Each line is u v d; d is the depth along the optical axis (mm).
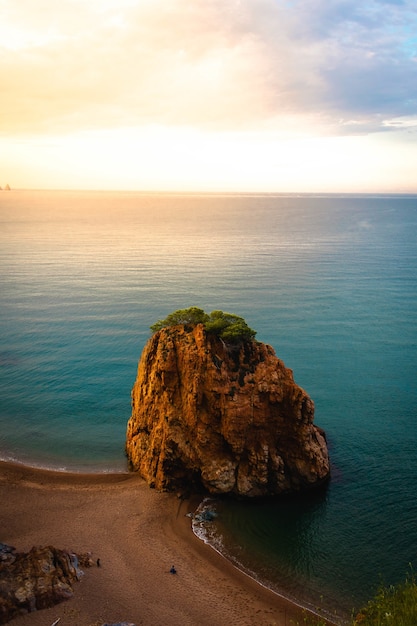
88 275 162250
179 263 187625
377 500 51438
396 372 83750
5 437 64938
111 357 91000
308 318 113625
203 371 53344
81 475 57062
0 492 52812
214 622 37094
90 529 47250
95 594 38562
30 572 38438
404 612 32625
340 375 82500
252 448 53094
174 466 53719
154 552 44594
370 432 64688
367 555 44188
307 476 52938
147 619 36781
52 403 74000
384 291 140125
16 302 127812
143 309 121125
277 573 42469
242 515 49906
